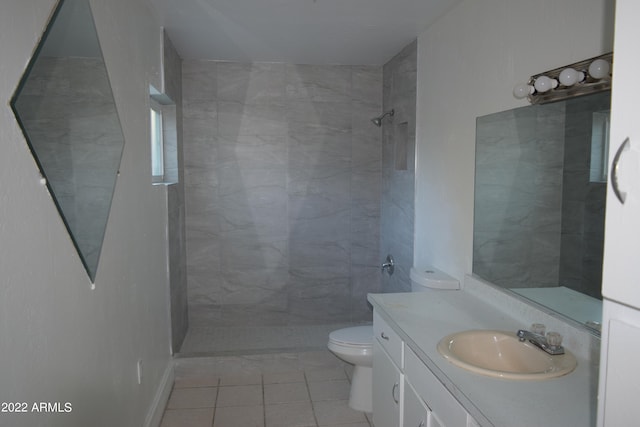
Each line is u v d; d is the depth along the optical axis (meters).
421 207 3.27
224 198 4.15
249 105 4.11
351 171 4.28
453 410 1.50
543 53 1.91
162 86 3.06
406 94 3.56
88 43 1.62
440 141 2.92
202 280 4.19
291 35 3.28
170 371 3.19
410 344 1.88
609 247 0.88
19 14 1.16
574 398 1.38
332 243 4.32
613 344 0.89
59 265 1.38
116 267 1.96
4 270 1.08
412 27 3.09
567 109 1.78
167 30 3.12
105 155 1.80
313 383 3.29
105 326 1.81
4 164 1.09
